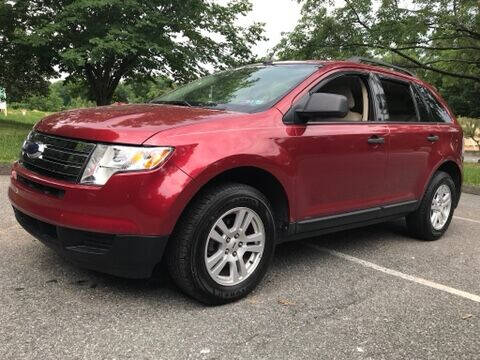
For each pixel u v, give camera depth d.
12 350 2.70
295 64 4.56
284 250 4.87
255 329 3.11
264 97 3.99
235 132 3.46
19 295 3.39
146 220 3.05
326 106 3.70
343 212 4.32
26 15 19.69
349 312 3.46
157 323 3.11
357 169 4.36
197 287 3.29
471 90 39.41
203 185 3.24
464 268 4.62
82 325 3.03
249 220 3.52
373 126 4.59
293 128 3.81
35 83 29.78
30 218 3.59
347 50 18.41
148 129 3.19
